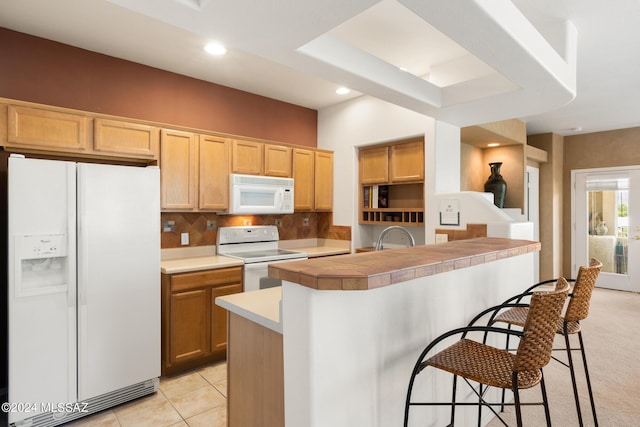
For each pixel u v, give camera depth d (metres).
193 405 2.44
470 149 4.98
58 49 2.78
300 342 1.24
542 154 5.59
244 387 1.72
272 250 3.99
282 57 1.96
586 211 5.91
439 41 2.75
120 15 2.40
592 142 5.84
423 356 1.43
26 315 2.07
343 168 4.31
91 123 2.63
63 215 2.19
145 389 2.54
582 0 2.17
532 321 1.20
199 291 2.98
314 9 1.49
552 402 2.41
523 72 2.09
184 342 2.89
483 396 2.15
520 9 2.27
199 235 3.57
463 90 2.72
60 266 2.25
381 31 2.61
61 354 2.19
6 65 2.57
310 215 4.58
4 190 2.54
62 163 2.19
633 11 2.28
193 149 3.20
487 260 1.83
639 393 2.52
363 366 1.37
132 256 2.48
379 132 3.91
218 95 3.71
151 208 2.58
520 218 4.41
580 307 1.95
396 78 2.46
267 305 1.73
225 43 1.80
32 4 2.27
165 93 3.33
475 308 2.04
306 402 1.22
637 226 5.42
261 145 3.71
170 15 1.54
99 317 2.32
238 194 3.43
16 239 2.03
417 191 3.91
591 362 3.04
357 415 1.35
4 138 2.29
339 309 1.29
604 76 3.42
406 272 1.33
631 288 5.48
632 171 5.46
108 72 3.01
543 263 5.84
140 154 2.88
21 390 2.06
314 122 4.62
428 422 1.72
